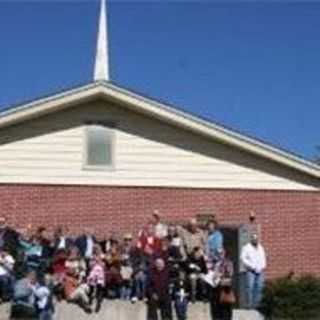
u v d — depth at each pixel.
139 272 27.91
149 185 32.97
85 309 27.75
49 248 28.20
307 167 33.59
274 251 33.34
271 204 33.47
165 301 27.75
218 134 33.16
